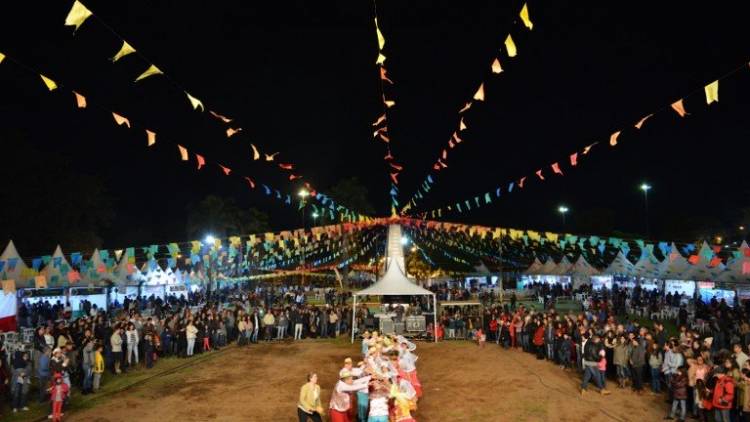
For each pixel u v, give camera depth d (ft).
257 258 156.46
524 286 161.38
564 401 44.55
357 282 167.32
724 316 67.36
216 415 41.50
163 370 57.52
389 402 34.40
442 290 119.75
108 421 39.93
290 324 82.58
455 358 63.57
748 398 35.04
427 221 90.99
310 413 33.94
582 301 108.88
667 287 115.65
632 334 48.67
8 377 46.73
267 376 54.60
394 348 43.68
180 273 116.06
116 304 108.58
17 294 72.95
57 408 39.47
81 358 49.70
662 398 45.24
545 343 61.57
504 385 50.08
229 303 116.47
